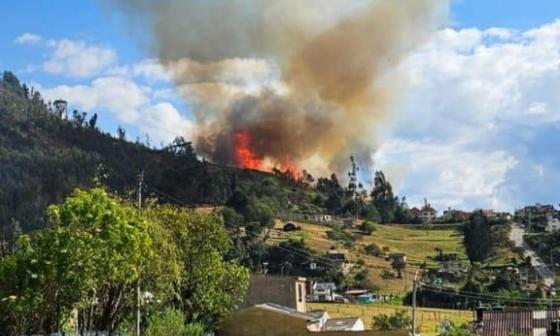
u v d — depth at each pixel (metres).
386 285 165.12
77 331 44.91
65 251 38.72
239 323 57.09
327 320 74.12
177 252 53.53
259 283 72.75
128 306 48.44
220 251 59.78
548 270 173.88
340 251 194.88
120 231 40.31
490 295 130.50
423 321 107.38
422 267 186.12
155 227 48.94
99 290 45.97
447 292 134.38
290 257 173.00
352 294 147.50
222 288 59.81
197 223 57.69
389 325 93.31
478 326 74.94
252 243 168.75
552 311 68.06
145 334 45.69
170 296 52.16
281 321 56.75
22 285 38.75
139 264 42.56
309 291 126.75
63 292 39.56
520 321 68.06
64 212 40.03
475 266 170.75
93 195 40.78
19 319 41.47
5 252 44.97
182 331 47.44
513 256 193.00
